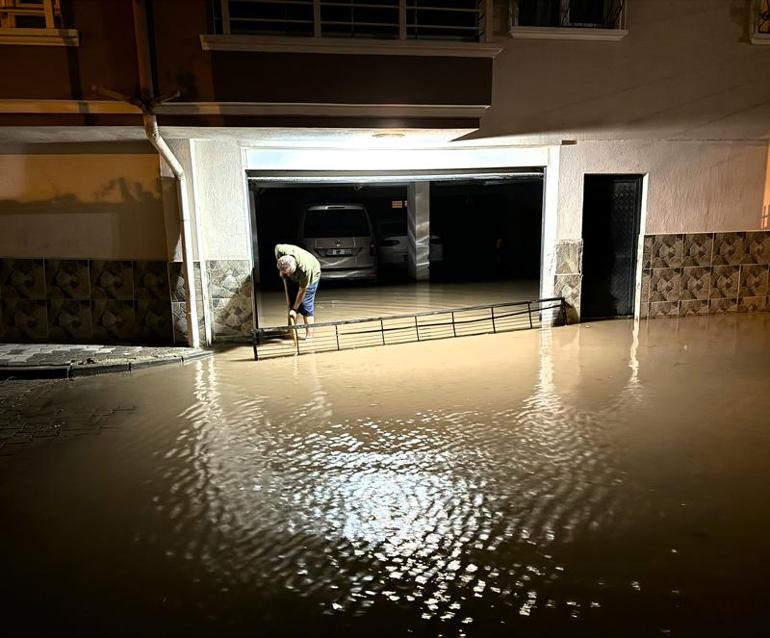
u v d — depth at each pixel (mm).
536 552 3412
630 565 3277
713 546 3430
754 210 9484
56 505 4016
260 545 3533
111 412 5738
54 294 8203
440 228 16547
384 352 7891
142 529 3719
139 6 6102
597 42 8242
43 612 2988
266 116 6641
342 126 6824
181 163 7773
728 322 9148
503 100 8188
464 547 3477
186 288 7840
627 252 9453
